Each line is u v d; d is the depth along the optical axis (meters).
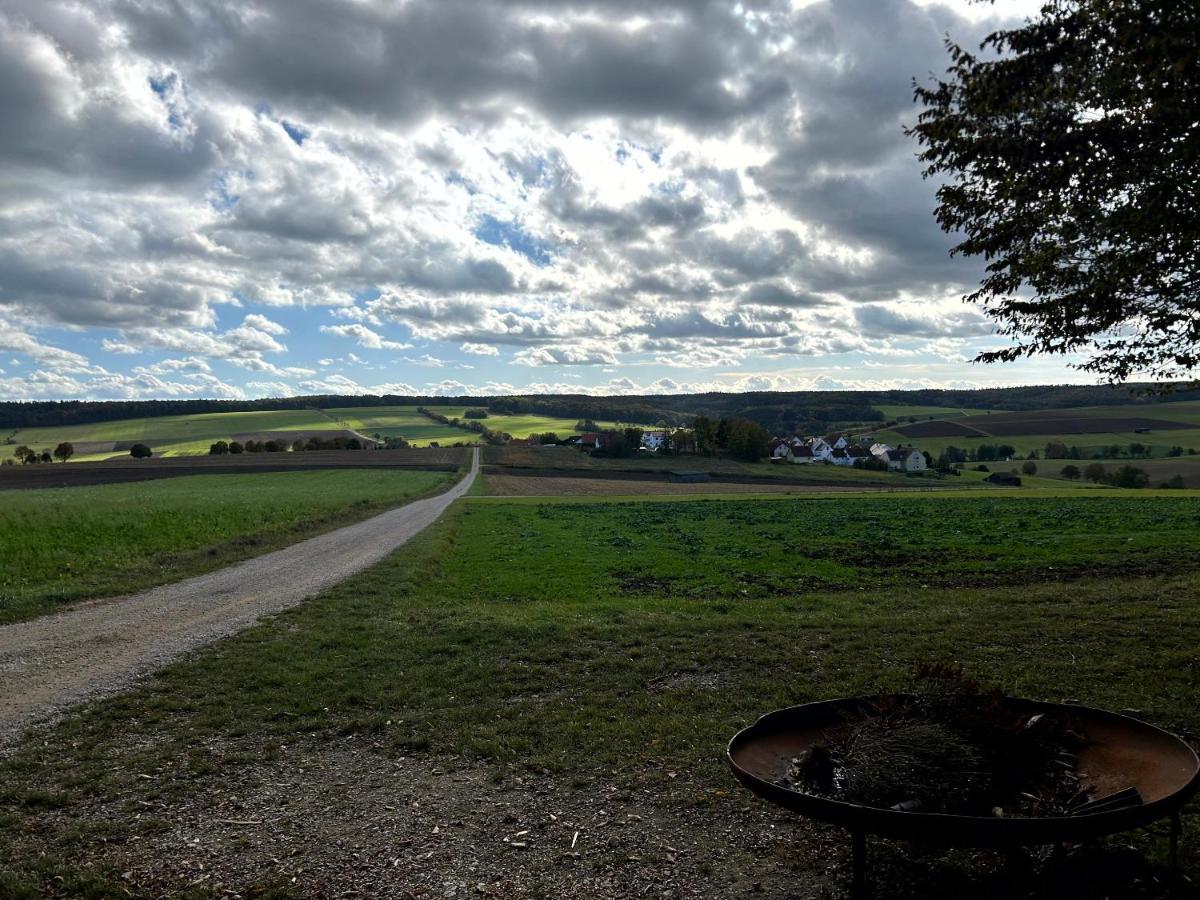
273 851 5.04
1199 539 21.06
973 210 9.25
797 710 5.06
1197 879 4.30
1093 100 8.00
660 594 15.91
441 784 6.12
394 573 18.33
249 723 7.69
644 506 45.66
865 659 9.31
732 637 10.61
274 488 62.03
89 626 12.80
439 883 4.61
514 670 9.34
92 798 5.97
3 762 6.75
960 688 4.58
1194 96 6.93
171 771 6.49
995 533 25.61
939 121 8.91
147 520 26.25
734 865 4.74
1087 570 16.77
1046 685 7.89
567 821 5.39
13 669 10.07
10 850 5.12
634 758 6.47
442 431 166.00
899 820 3.70
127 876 4.72
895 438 127.88
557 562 21.00
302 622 12.60
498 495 63.47
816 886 4.47
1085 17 7.84
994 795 4.09
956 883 4.40
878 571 18.36
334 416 178.12
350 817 5.54
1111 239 8.23
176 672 9.62
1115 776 4.35
